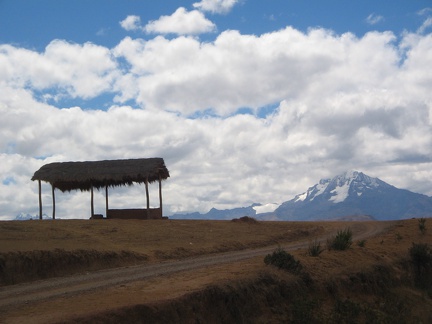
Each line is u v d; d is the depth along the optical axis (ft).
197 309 57.41
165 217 159.02
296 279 72.69
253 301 64.49
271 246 118.52
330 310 70.54
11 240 94.17
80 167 155.22
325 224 161.79
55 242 96.53
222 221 154.81
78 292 63.05
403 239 116.06
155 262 94.22
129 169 152.35
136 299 55.88
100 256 88.17
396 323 73.31
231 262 89.10
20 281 74.33
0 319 48.47
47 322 45.91
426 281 94.99
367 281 81.56
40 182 151.84
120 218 153.28
